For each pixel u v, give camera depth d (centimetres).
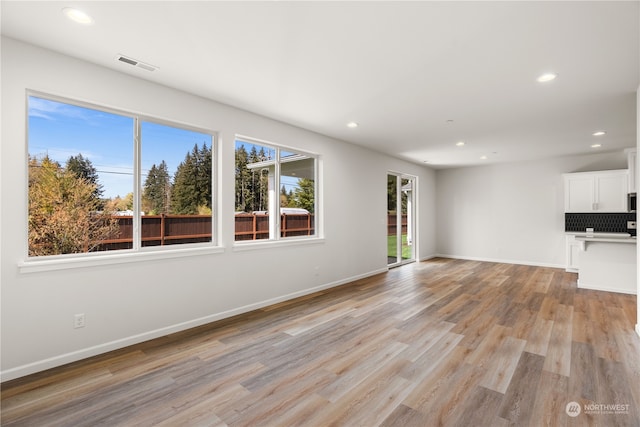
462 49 241
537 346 283
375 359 261
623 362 251
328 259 508
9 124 228
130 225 300
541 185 705
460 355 266
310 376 234
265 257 409
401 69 274
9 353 228
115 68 275
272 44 236
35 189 249
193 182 347
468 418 185
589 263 499
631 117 404
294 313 379
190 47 241
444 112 387
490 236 777
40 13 199
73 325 255
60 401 203
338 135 502
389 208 699
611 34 219
